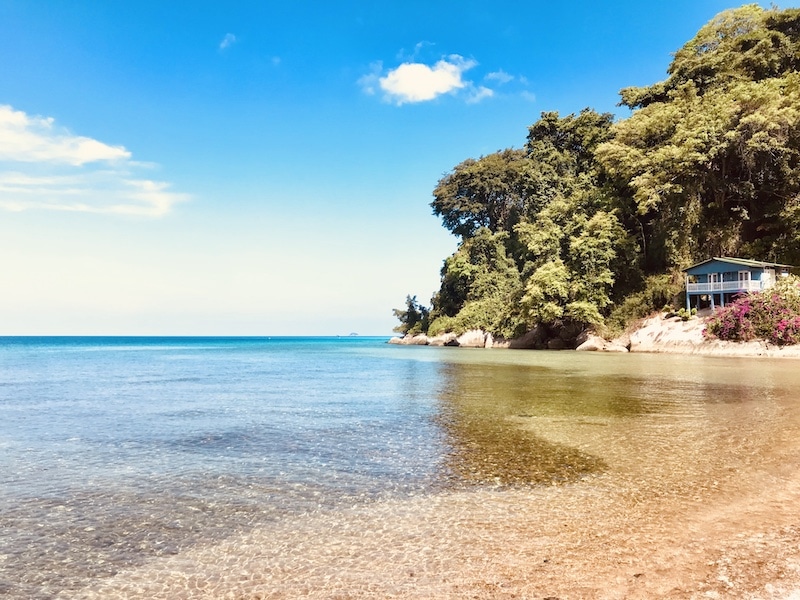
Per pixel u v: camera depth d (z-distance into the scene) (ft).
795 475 32.60
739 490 29.86
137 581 20.83
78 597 19.63
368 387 90.07
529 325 224.53
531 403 64.80
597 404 62.95
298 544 23.95
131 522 27.27
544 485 31.89
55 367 162.71
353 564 21.65
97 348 375.25
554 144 264.72
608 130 237.04
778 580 18.69
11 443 47.03
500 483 32.58
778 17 190.29
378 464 37.81
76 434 51.01
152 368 155.84
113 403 74.13
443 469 36.06
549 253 217.36
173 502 30.32
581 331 201.67
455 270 279.69
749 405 59.62
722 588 18.22
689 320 164.25
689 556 21.11
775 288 143.33
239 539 24.79
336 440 46.34
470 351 210.18
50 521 27.58
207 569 21.72
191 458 40.70
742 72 187.62
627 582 19.06
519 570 20.49
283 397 78.33
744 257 173.78
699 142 169.07
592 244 193.67
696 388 75.46
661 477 32.94
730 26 204.23
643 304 188.24
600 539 23.32
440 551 22.62
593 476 33.55
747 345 139.64
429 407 63.82
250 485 33.32
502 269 269.23
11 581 21.03
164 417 60.85
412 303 358.84
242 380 110.11
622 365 120.16
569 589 18.72
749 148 164.25
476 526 25.50
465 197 300.20
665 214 191.93
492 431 48.57
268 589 19.81
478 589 19.03
